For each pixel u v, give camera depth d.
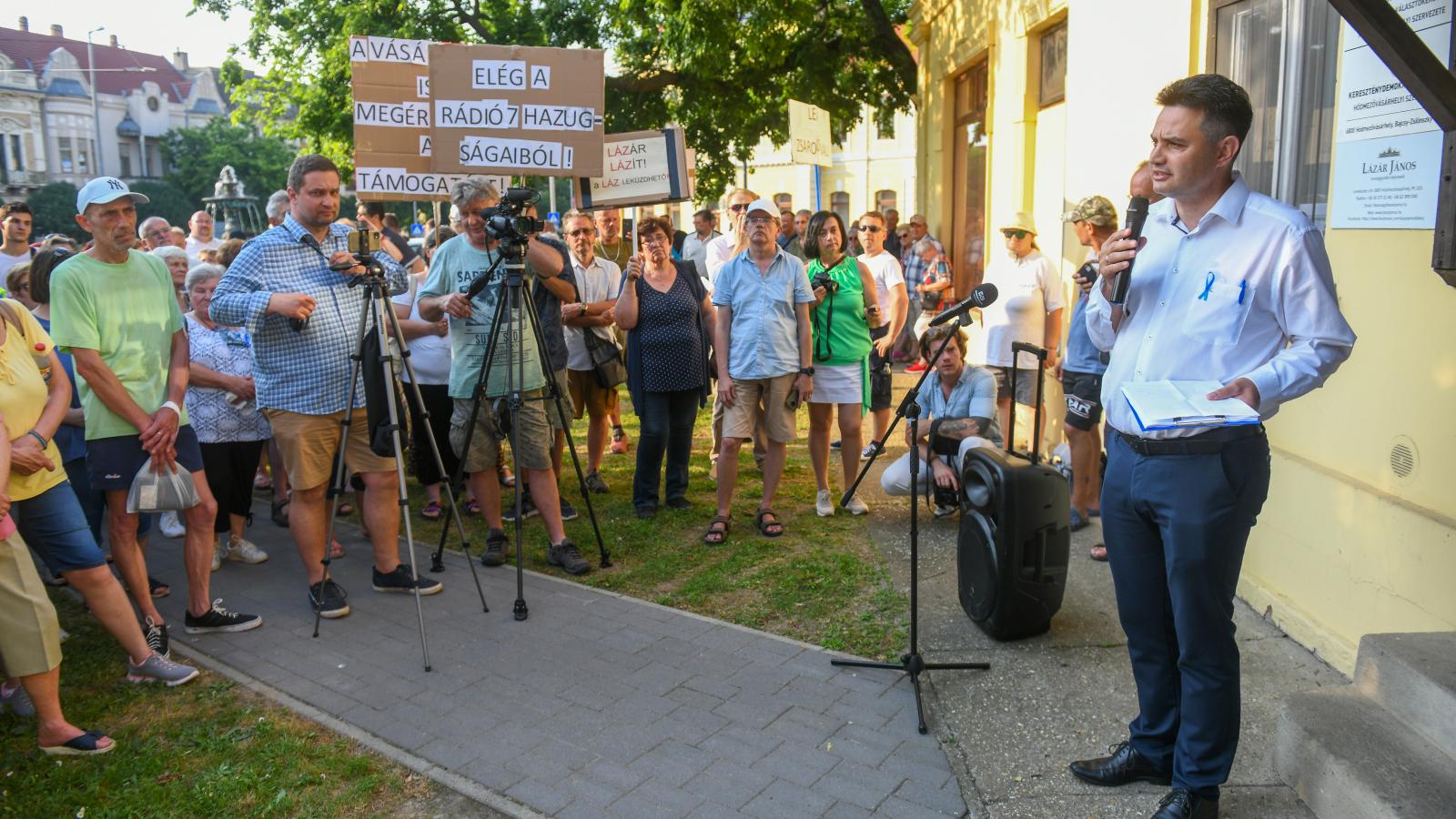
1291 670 3.77
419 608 4.09
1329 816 2.83
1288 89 4.22
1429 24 3.22
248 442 5.39
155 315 4.21
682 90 16.55
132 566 4.21
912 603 3.67
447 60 5.52
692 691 3.82
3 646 3.34
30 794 3.21
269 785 3.22
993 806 3.02
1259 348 2.67
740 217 7.58
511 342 4.59
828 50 15.67
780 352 5.50
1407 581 3.40
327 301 4.61
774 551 5.43
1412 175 3.39
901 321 7.12
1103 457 6.20
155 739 3.56
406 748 3.44
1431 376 3.35
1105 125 5.95
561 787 3.17
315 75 19.12
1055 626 4.29
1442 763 2.75
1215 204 2.66
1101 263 2.81
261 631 4.53
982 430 5.58
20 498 3.52
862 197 37.19
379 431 4.27
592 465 6.79
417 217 17.33
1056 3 7.49
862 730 3.49
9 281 5.37
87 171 67.94
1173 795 2.85
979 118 10.95
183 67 77.25
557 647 4.27
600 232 7.56
